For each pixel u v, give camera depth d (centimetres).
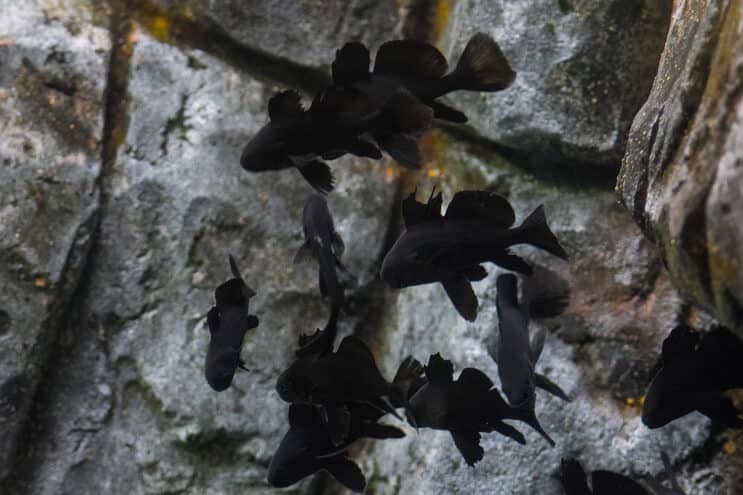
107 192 916
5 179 870
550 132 855
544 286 595
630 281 855
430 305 920
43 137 888
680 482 800
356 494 913
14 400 873
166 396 911
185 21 948
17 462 905
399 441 905
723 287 461
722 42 500
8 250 865
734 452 788
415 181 947
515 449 848
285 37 942
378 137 486
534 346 595
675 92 554
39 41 902
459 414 546
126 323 919
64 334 915
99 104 912
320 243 512
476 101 887
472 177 915
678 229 484
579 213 877
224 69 948
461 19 892
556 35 849
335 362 506
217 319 533
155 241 920
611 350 848
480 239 503
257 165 508
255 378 916
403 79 493
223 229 923
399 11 945
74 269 889
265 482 912
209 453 914
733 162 452
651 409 584
